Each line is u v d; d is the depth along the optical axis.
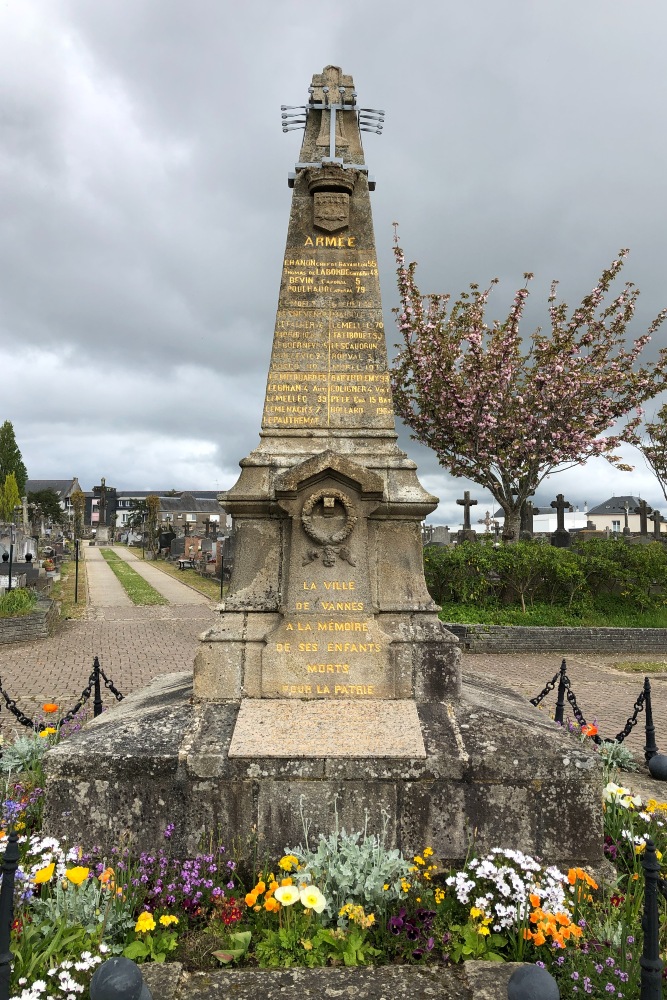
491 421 19.94
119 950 3.51
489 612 16.06
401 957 3.57
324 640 5.15
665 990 3.22
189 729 4.69
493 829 4.35
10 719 8.74
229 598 5.33
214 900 3.92
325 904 3.60
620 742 6.74
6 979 2.85
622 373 20.78
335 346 5.91
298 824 4.34
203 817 4.35
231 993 3.24
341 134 6.45
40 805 4.95
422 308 21.34
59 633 16.98
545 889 3.79
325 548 5.24
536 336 20.81
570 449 20.50
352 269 6.07
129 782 4.39
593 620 16.03
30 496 84.62
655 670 13.09
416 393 21.58
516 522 21.28
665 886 2.95
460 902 3.88
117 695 6.86
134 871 4.06
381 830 4.33
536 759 4.41
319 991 3.25
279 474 5.52
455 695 5.11
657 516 31.22
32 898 3.71
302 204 6.20
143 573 39.56
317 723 4.73
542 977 2.75
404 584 5.35
